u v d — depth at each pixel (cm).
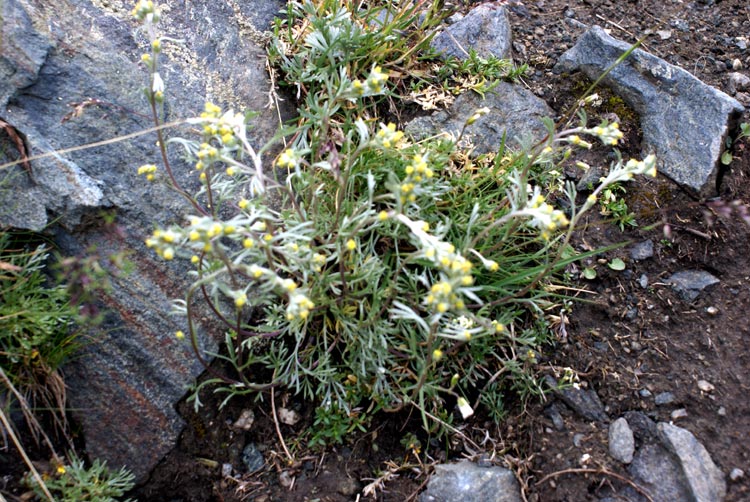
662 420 33
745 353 34
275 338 34
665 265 36
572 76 41
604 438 32
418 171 28
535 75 42
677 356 34
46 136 33
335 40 37
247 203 29
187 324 33
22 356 31
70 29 35
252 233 28
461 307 26
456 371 34
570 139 31
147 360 33
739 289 35
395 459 33
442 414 33
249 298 34
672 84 39
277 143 37
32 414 31
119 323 33
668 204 38
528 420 33
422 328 33
